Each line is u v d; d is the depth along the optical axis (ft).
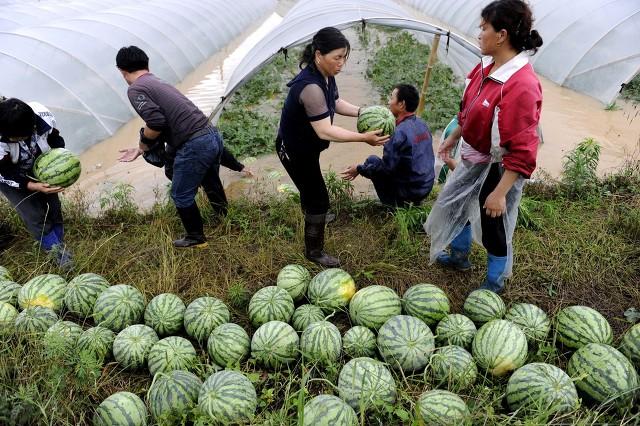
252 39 58.54
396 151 18.03
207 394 10.94
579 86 33.94
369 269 16.75
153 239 18.67
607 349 11.74
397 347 12.28
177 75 38.22
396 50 39.78
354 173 19.93
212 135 16.80
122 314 13.96
